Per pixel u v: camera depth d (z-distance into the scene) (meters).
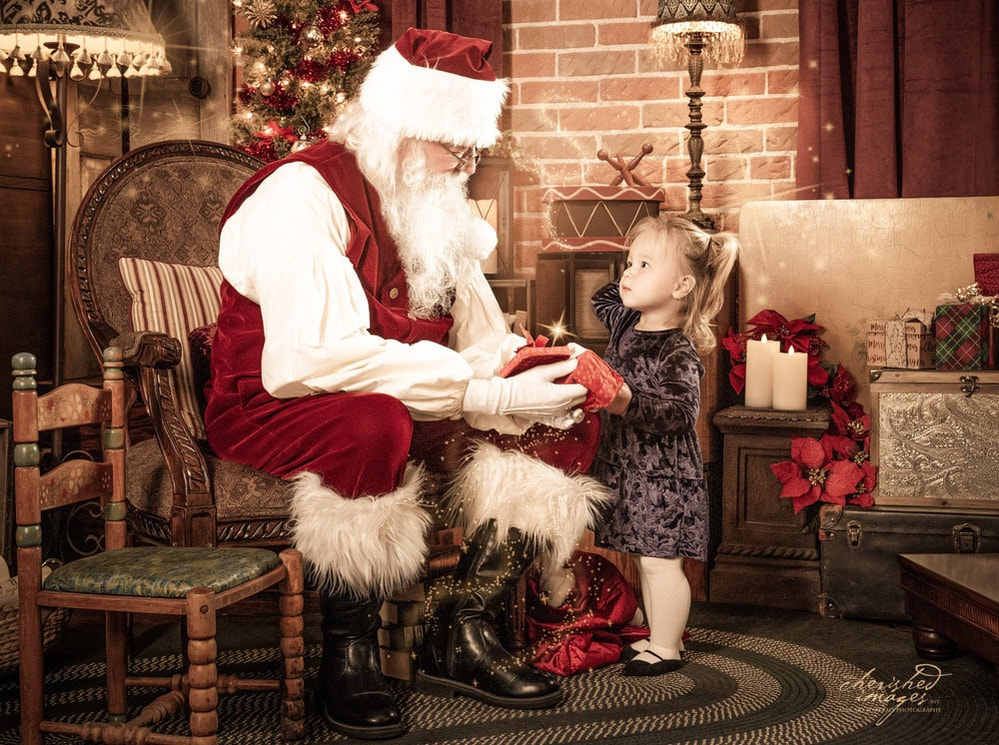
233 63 3.66
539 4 3.47
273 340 1.94
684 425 2.26
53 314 3.40
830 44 3.16
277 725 1.98
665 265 2.37
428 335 2.17
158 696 2.13
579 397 2.07
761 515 2.87
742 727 1.98
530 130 3.50
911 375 2.69
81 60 3.28
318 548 1.86
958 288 3.03
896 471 2.72
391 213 2.11
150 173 2.56
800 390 2.87
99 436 3.02
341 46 3.27
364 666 1.96
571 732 1.95
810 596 2.79
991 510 2.64
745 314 3.21
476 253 2.30
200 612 1.64
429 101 2.02
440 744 1.89
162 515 2.04
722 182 3.39
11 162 3.24
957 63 3.04
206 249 2.62
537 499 2.07
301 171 2.07
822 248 3.15
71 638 2.53
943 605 2.23
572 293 3.00
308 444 1.94
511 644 2.27
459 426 2.11
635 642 2.37
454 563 2.14
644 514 2.30
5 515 2.62
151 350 2.08
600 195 3.08
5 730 1.97
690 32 3.07
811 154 3.21
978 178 3.05
